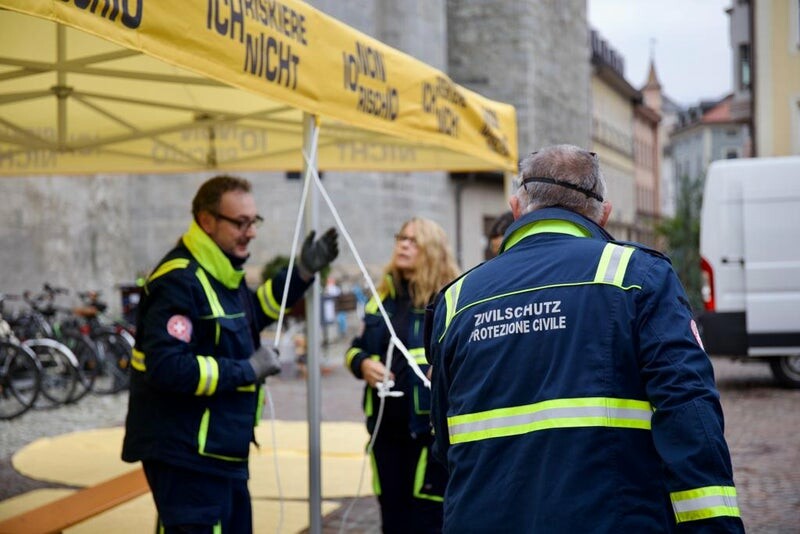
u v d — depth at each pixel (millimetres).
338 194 23594
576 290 2525
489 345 2572
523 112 35750
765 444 9109
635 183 75312
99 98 5805
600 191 2771
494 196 33469
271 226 22469
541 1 37562
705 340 12523
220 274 4074
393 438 4805
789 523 6406
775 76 29672
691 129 87500
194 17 3494
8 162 7371
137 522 6387
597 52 61531
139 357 3984
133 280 17812
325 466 8078
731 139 84250
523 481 2430
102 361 12109
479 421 2535
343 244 23531
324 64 4402
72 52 5297
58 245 15672
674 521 2379
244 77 3809
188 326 3879
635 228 72188
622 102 70250
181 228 22578
